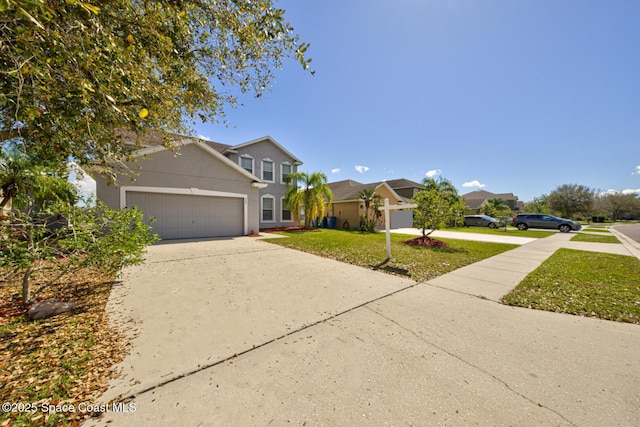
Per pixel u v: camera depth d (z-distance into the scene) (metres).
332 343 2.66
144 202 9.59
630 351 2.52
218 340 2.70
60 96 2.68
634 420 1.63
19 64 2.14
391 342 2.69
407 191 29.08
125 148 4.69
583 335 2.87
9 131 3.53
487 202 31.20
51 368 2.16
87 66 2.31
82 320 3.14
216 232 11.55
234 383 2.00
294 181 16.83
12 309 3.43
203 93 4.73
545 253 8.57
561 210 37.81
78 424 1.59
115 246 3.60
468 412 1.71
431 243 10.08
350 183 24.20
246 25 3.48
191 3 3.36
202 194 10.94
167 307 3.60
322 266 6.28
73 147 3.76
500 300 4.04
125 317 3.25
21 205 5.02
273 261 6.75
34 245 3.21
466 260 7.24
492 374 2.14
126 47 3.12
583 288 4.62
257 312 3.46
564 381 2.04
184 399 1.82
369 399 1.83
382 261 6.96
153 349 2.50
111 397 1.82
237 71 4.36
